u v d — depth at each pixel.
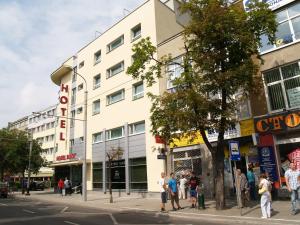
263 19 14.28
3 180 47.75
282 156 16.80
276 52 17.55
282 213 12.69
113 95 30.86
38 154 44.53
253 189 17.31
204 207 15.73
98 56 34.44
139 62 15.87
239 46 14.25
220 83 13.98
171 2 30.38
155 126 15.17
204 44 14.48
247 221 11.95
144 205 19.53
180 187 21.58
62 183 33.12
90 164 32.44
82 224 12.54
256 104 17.92
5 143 43.00
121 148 27.78
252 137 17.53
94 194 30.69
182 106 14.38
